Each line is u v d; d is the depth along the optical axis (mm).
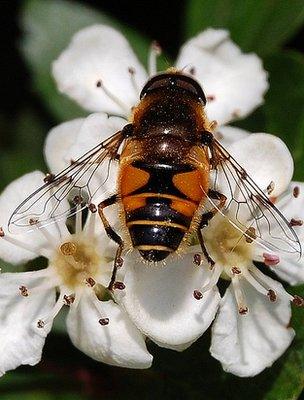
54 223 78
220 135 82
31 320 77
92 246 77
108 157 74
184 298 74
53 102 95
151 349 80
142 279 73
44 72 96
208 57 88
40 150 96
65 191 75
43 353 86
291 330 75
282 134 88
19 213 77
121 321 75
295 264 76
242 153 76
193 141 69
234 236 76
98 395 85
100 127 76
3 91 97
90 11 96
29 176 77
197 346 80
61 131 81
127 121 76
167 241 66
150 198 66
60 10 97
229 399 79
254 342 75
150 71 88
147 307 73
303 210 76
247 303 76
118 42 89
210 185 73
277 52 88
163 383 81
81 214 78
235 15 93
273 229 76
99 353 75
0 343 76
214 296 74
